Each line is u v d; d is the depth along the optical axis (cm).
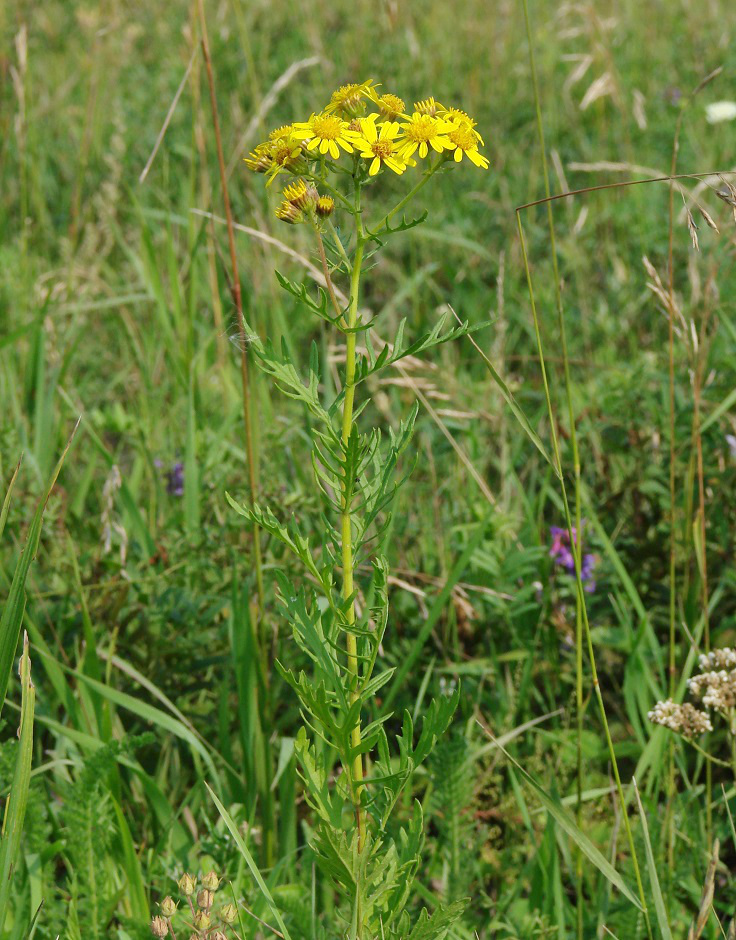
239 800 69
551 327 123
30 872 58
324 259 48
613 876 51
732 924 51
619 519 89
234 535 79
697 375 73
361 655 48
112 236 131
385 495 48
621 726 78
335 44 200
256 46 193
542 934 60
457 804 63
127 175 153
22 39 117
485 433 101
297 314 107
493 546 82
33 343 102
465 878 62
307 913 58
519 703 76
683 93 178
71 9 216
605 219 139
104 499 75
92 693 69
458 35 208
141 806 70
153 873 62
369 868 48
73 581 78
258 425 84
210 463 88
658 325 119
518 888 64
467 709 76
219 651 75
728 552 83
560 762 72
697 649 70
